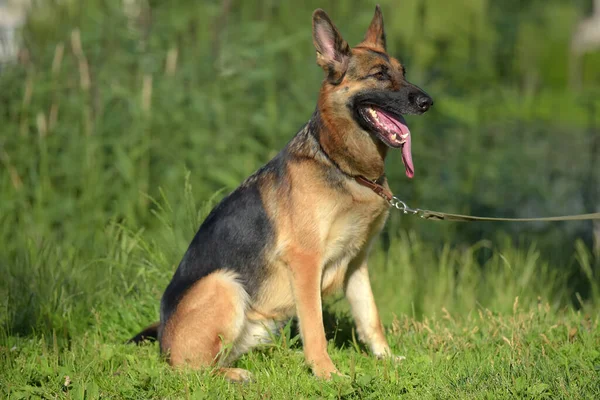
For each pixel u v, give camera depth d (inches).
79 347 231.6
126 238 286.2
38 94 361.1
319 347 210.7
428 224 362.9
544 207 399.2
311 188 211.9
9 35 407.8
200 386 196.1
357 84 216.7
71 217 335.9
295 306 220.4
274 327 225.5
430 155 376.8
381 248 333.4
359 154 214.1
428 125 379.6
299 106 378.0
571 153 451.5
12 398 191.5
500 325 238.4
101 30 381.1
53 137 359.9
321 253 213.3
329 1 421.1
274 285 218.8
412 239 336.5
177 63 388.8
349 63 218.7
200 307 212.4
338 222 214.5
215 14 402.0
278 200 216.7
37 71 376.8
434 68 404.2
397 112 217.5
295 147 219.8
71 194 347.3
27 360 219.9
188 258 225.6
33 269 269.7
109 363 215.3
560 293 298.8
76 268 278.1
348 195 212.7
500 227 370.0
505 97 424.2
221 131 362.3
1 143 352.8
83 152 351.6
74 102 363.3
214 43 397.7
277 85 388.2
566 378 189.2
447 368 203.5
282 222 214.7
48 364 215.3
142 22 395.2
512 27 458.3
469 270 314.3
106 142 353.7
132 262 273.3
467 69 416.8
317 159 213.3
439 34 444.5
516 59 465.4
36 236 313.4
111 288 267.4
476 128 394.0
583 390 180.5
